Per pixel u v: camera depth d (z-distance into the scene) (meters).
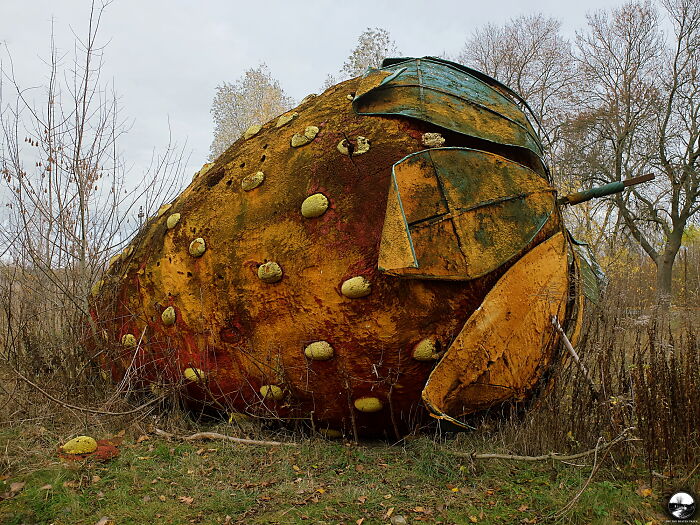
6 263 5.66
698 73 18.95
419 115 4.10
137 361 4.95
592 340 4.56
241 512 3.31
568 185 17.77
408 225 3.60
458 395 3.81
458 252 3.67
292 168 4.29
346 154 4.11
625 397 3.95
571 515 3.18
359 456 4.07
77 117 5.76
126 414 4.68
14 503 3.32
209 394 4.52
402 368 3.88
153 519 3.22
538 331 3.93
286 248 4.04
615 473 3.72
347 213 3.94
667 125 20.20
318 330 3.94
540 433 3.97
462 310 3.82
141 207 5.64
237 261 4.25
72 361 5.24
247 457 4.07
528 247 3.92
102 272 5.65
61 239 5.55
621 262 16.97
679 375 3.89
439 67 4.54
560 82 24.98
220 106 23.58
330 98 4.71
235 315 4.25
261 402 4.37
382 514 3.29
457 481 3.69
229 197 4.50
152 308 4.76
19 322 5.47
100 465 3.89
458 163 3.84
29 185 5.57
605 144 21.80
